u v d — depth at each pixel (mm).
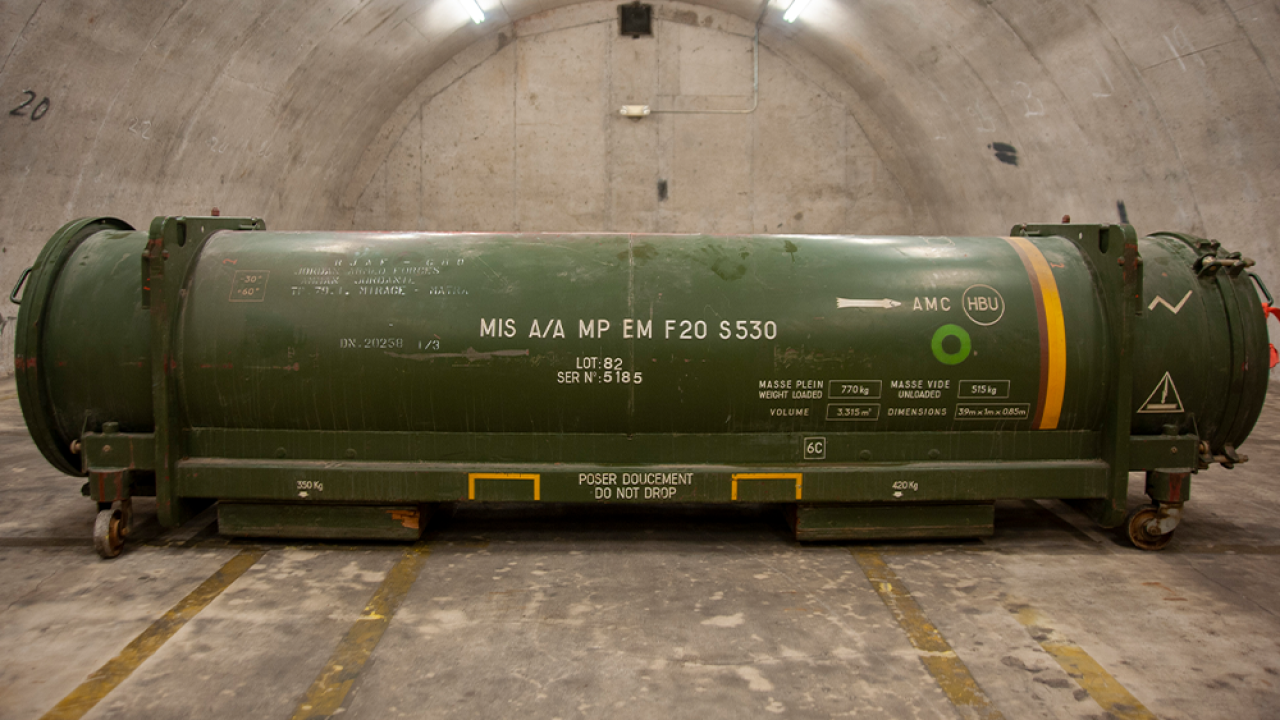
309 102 11250
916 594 3336
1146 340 3748
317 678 2633
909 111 13016
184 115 9055
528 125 14180
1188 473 3787
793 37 13789
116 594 3260
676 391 3660
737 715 2443
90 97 7633
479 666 2719
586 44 14031
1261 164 8023
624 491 3697
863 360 3662
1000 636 2967
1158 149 8977
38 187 7684
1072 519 4336
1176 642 2934
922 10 10516
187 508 3807
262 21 8984
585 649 2840
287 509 3783
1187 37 7703
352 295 3660
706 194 14547
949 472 3729
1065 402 3719
